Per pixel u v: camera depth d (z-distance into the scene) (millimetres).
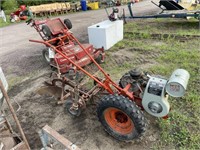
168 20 9641
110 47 6363
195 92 3639
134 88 2836
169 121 3000
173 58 5160
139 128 2479
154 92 2496
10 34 10484
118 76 4543
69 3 18312
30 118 3445
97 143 2812
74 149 1900
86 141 2863
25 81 4801
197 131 2812
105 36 5961
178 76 2344
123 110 2484
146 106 2652
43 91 3867
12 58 6480
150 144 2707
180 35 6789
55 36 5141
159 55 5473
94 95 3221
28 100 3986
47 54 5492
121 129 2744
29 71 5340
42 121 3348
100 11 16656
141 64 5055
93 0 20828
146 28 8414
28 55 6613
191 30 7574
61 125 3215
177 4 9078
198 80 4008
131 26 8922
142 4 17734
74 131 3068
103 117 2783
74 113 3270
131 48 6203
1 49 7734
